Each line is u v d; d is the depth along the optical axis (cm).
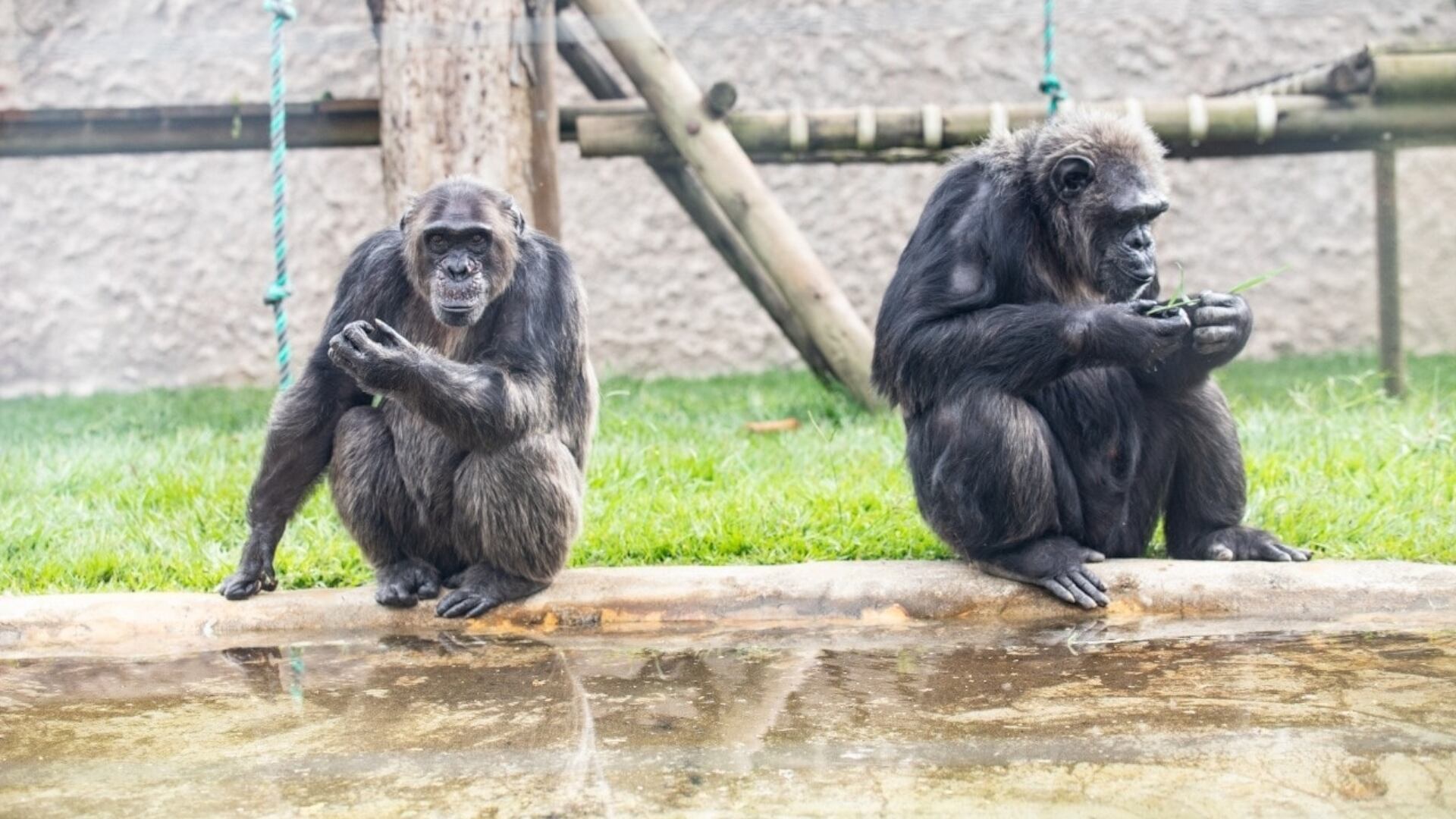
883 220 2750
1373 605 920
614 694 778
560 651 877
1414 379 2017
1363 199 2705
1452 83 1667
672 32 2669
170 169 2731
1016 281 987
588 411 1023
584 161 2738
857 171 2742
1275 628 894
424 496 973
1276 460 1252
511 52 1527
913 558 1055
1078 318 911
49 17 2670
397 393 895
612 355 2759
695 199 1781
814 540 1080
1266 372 2206
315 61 2703
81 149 1777
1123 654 838
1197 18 2683
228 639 928
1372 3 2636
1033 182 1001
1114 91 2705
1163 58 2692
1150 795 598
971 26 2698
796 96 2727
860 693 769
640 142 1700
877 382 1023
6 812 611
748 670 822
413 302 1007
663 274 2758
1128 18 2684
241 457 1460
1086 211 979
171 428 1775
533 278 980
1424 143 1767
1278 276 2719
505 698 773
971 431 941
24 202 2719
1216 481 1014
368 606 952
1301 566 946
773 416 1734
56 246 2733
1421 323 2697
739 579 962
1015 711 727
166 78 2709
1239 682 771
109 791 636
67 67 2684
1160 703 734
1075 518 988
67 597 952
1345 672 786
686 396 2008
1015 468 933
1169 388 997
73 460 1436
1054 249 1006
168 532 1152
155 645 917
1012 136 1034
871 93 2725
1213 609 932
